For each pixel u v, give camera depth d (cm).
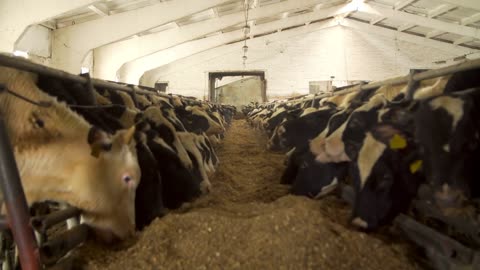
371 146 373
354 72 2817
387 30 2745
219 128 973
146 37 1973
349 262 274
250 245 284
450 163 313
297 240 285
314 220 320
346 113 489
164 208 432
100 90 548
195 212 365
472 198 318
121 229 326
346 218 389
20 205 220
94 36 1493
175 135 518
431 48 2745
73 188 312
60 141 311
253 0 1898
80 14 1442
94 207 316
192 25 1994
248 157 853
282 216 323
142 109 620
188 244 289
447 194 315
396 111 373
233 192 541
